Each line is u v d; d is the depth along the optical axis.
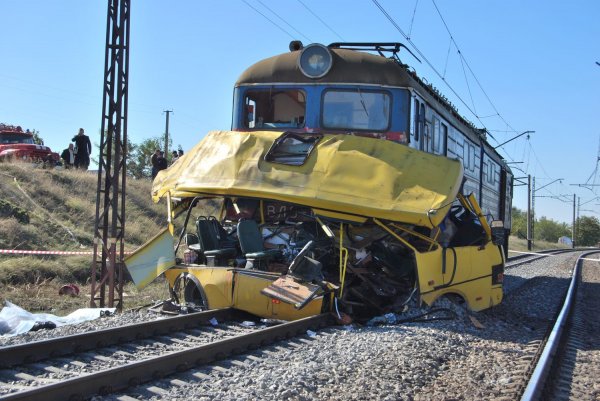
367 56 10.07
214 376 5.40
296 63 10.18
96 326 7.67
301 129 9.97
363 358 6.20
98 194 10.77
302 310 7.96
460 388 5.56
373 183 8.66
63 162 24.70
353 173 8.80
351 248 8.78
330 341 6.91
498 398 5.21
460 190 9.36
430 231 8.90
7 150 24.56
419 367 6.04
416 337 7.25
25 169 20.27
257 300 8.14
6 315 8.28
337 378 5.48
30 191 18.52
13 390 4.77
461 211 10.34
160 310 8.93
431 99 11.20
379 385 5.36
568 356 7.32
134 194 22.98
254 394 4.82
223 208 10.38
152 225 20.22
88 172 23.56
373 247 8.88
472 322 8.76
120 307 10.52
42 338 6.97
